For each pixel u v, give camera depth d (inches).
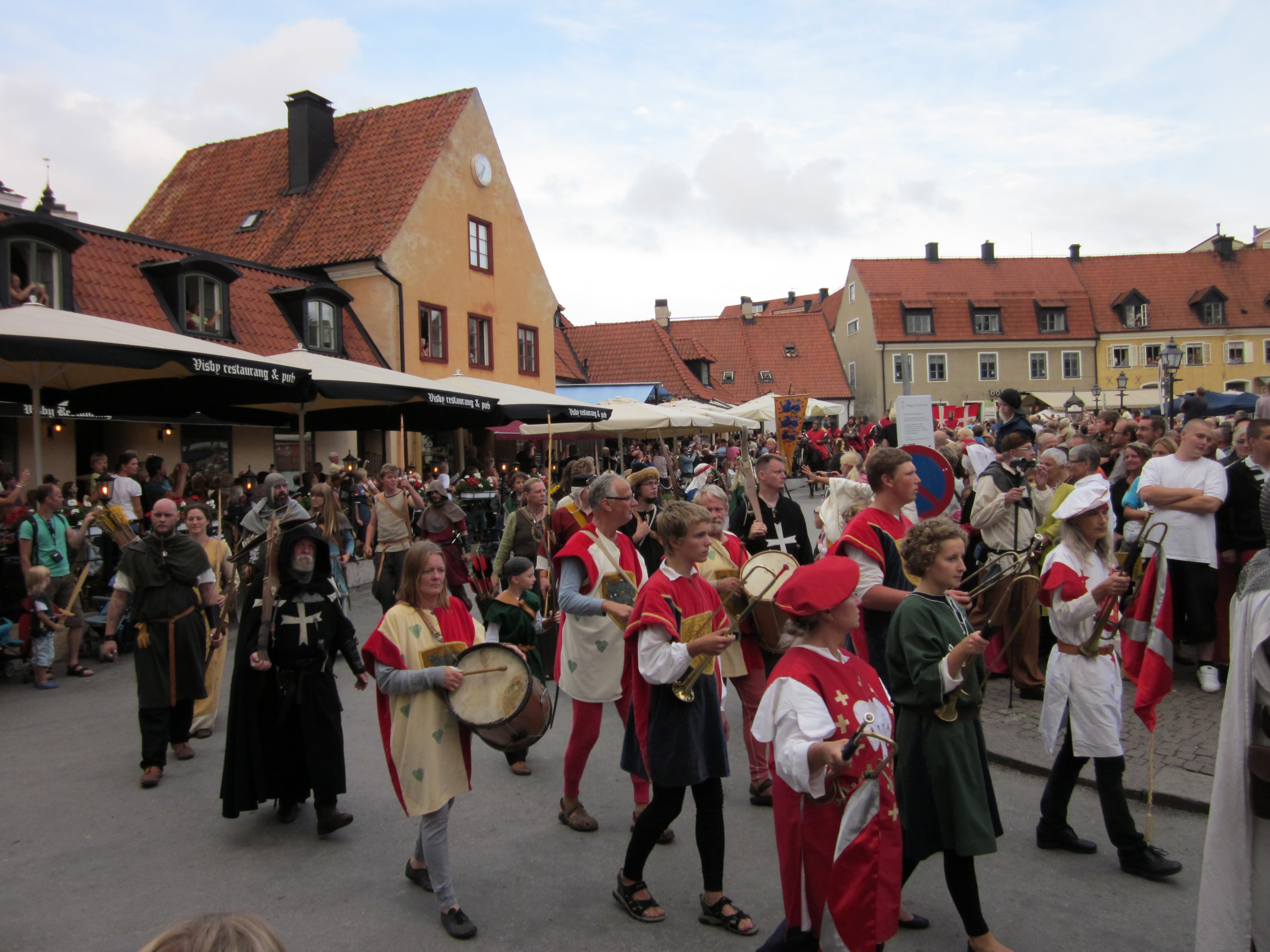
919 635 128.6
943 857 167.5
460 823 190.7
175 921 151.8
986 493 270.5
